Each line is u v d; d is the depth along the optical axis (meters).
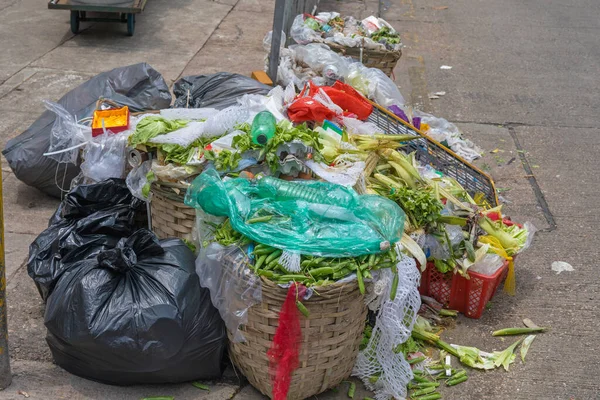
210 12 9.36
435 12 11.15
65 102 4.94
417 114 6.58
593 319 4.16
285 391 3.09
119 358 3.11
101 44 7.90
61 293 3.20
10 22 8.44
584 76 8.52
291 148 3.48
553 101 7.66
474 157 6.16
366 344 3.60
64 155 4.36
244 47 8.16
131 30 8.20
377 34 6.22
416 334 3.78
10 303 3.83
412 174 4.05
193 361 3.23
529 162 6.22
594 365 3.78
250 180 3.39
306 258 3.04
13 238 4.43
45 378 3.34
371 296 3.19
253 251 3.06
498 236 4.07
